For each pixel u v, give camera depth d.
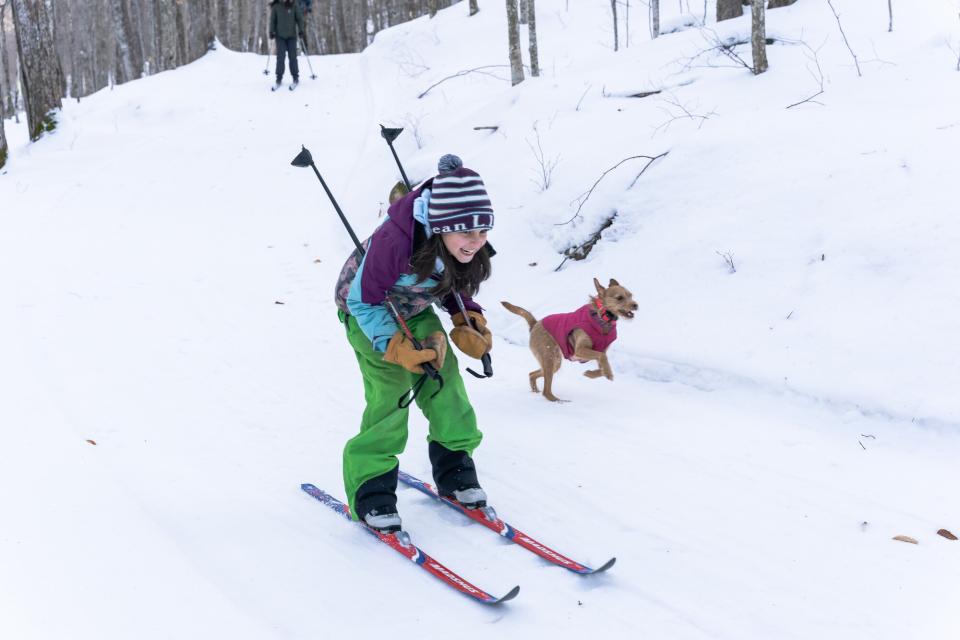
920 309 4.99
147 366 5.93
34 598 2.86
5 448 4.22
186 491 4.06
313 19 39.09
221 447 4.67
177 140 14.91
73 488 3.79
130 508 3.67
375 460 3.62
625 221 7.07
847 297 5.33
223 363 6.07
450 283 3.33
